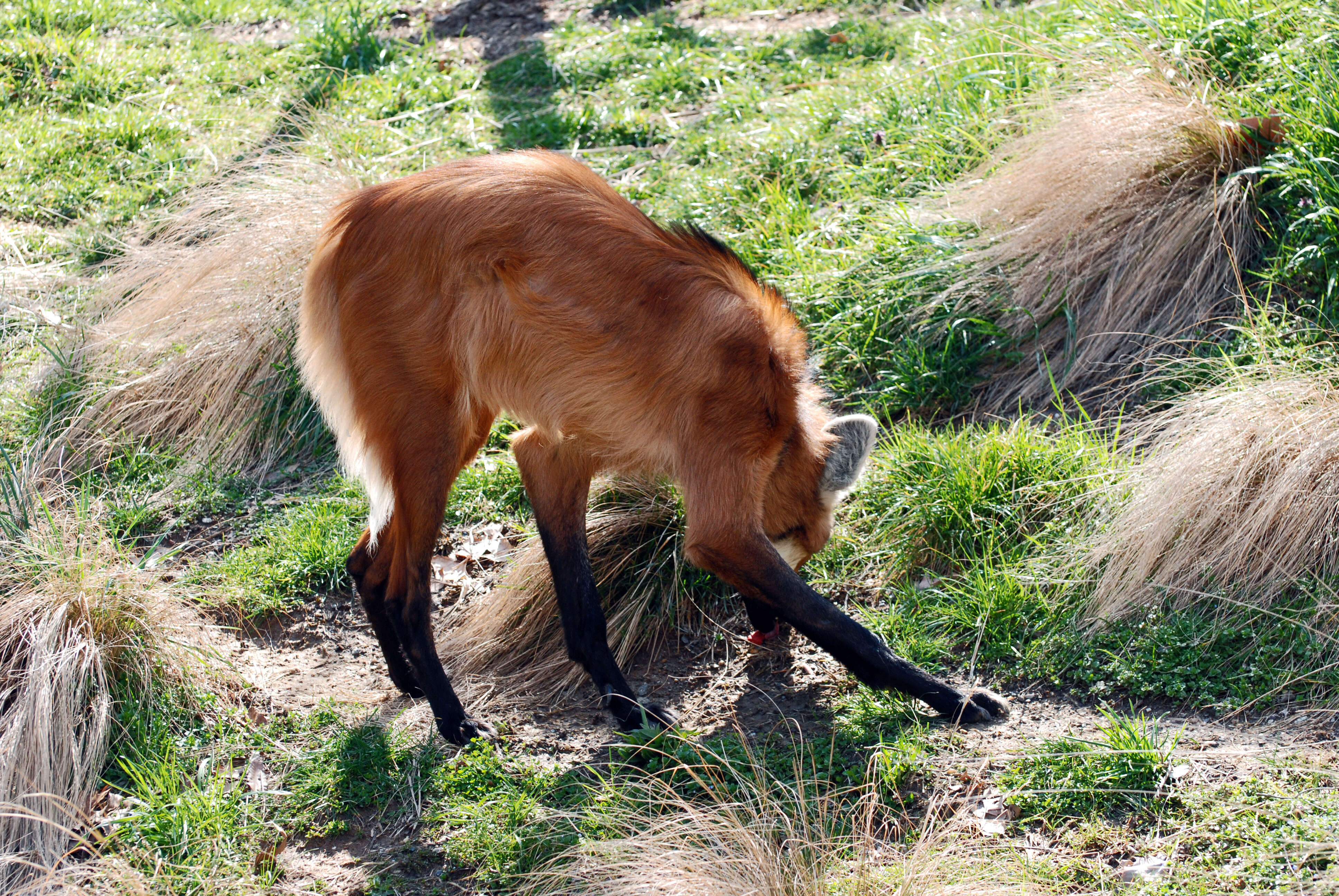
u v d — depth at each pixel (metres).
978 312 8.03
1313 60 7.95
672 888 4.34
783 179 10.15
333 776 5.52
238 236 9.40
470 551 7.32
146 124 12.86
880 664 5.42
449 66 14.38
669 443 5.54
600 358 5.46
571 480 6.16
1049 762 4.93
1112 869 4.38
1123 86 8.26
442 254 5.54
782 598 5.41
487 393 5.73
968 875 4.34
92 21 15.93
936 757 5.15
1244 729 4.96
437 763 5.60
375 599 6.19
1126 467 6.40
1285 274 7.14
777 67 12.88
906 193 9.41
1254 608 5.49
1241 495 5.75
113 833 5.06
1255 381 6.35
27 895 4.74
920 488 6.69
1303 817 4.36
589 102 12.57
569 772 5.47
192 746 5.79
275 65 14.62
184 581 7.07
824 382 7.95
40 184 11.88
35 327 9.64
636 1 15.69
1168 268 7.57
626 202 5.83
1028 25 10.71
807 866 4.46
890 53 12.58
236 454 8.53
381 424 5.78
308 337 6.13
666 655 6.49
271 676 6.46
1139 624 5.66
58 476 8.23
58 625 5.90
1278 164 7.30
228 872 4.96
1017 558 6.30
